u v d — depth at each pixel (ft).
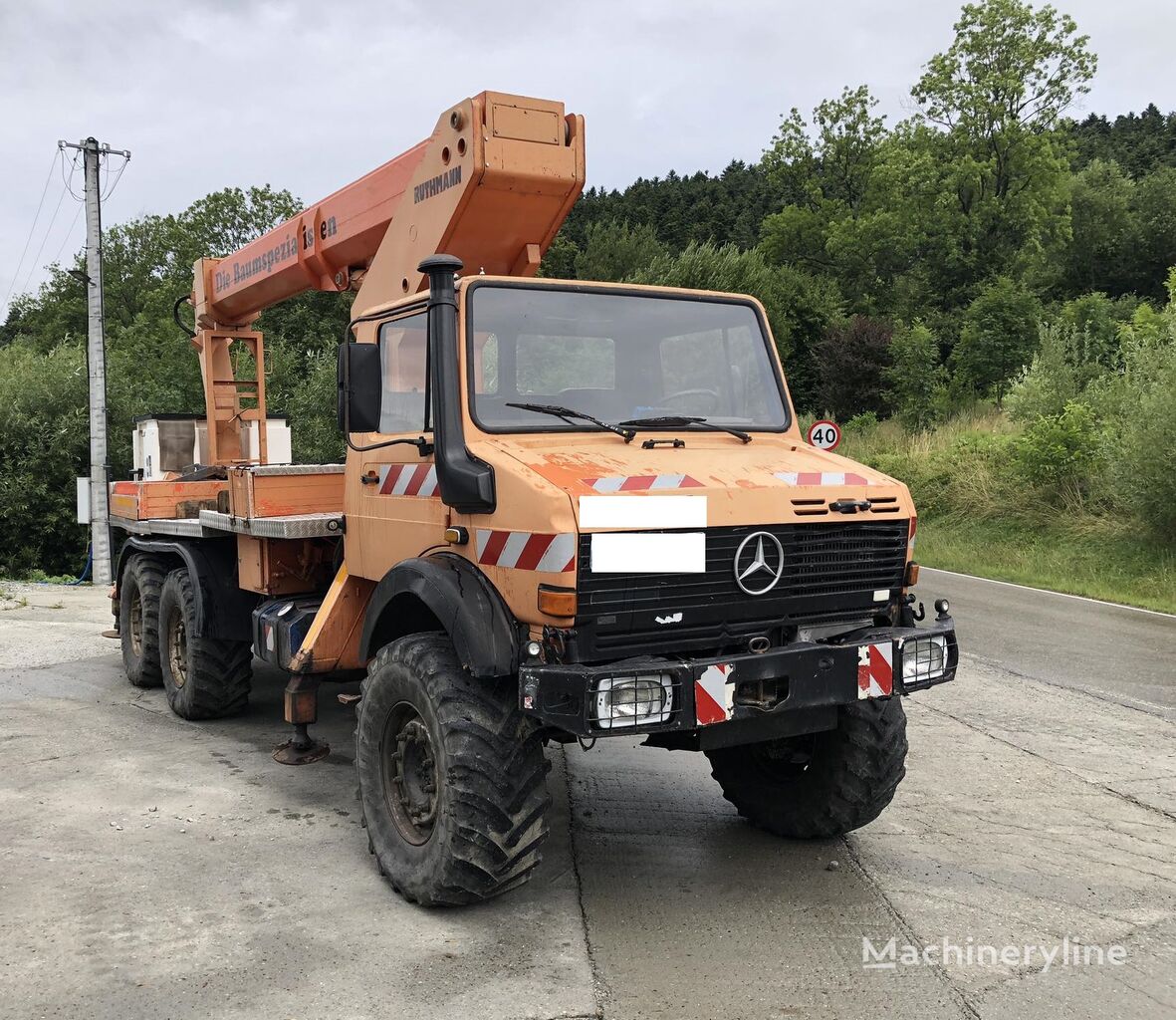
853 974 11.38
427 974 11.19
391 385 15.46
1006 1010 10.64
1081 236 179.83
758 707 12.14
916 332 119.44
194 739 21.25
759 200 264.72
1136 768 19.74
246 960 11.47
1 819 16.10
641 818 16.85
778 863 14.85
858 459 94.48
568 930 12.41
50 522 63.62
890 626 14.23
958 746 21.22
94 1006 10.43
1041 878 14.35
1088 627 37.19
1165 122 296.30
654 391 15.07
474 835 12.14
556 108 17.29
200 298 28.58
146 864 14.33
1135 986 11.20
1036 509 64.54
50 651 31.14
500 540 12.37
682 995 10.82
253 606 21.83
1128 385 56.75
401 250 18.70
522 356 14.05
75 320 162.30
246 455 29.37
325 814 16.63
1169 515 51.67
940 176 172.45
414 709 13.50
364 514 16.06
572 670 11.26
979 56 167.32
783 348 151.23
